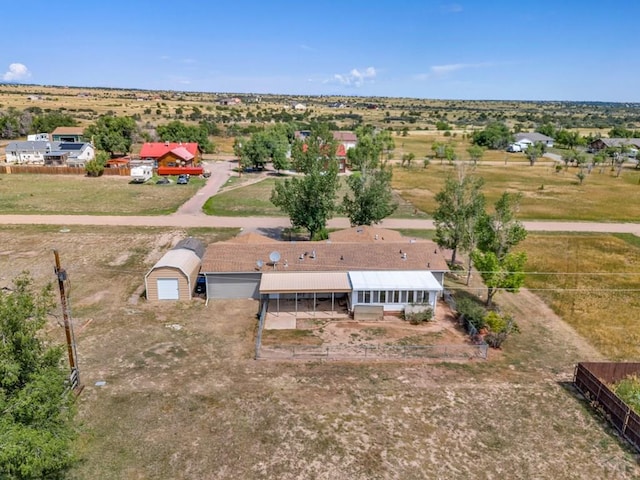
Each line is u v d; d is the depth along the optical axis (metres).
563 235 53.72
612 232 55.25
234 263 34.84
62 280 22.23
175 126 123.50
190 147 99.94
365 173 50.62
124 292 35.78
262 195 72.50
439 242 42.03
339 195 73.88
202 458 18.91
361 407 22.39
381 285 32.06
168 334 29.38
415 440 20.27
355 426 21.02
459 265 43.84
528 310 34.69
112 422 20.89
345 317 32.41
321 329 30.52
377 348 27.94
